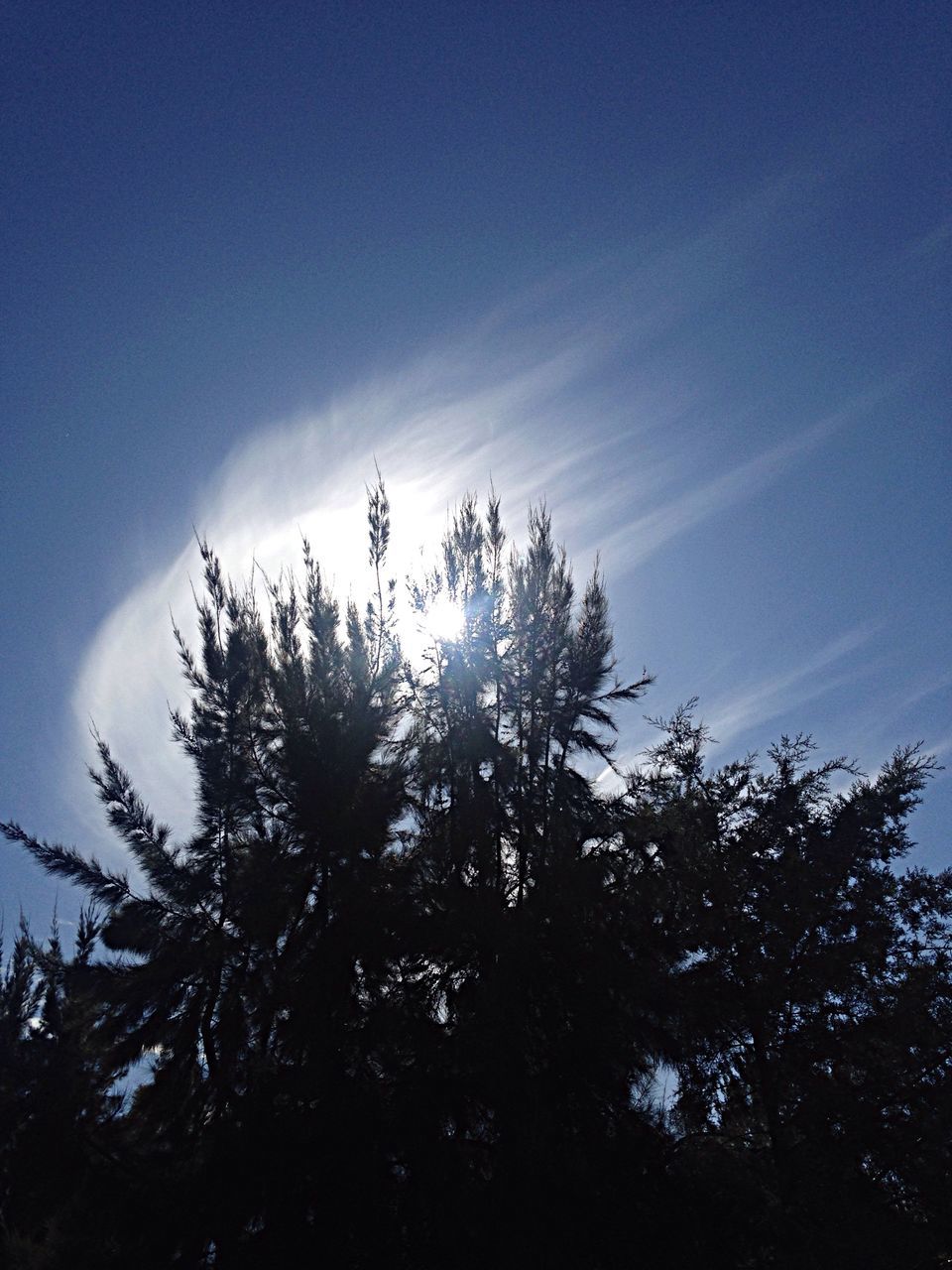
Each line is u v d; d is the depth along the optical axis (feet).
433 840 60.59
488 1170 49.67
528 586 72.79
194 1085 54.49
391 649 69.00
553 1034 50.83
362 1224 44.29
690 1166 48.19
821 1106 50.88
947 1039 52.60
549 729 68.69
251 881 55.31
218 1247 44.62
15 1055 50.14
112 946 57.98
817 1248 45.03
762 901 56.90
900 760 64.49
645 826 63.98
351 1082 48.11
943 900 58.29
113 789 61.62
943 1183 48.88
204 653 66.49
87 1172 47.16
